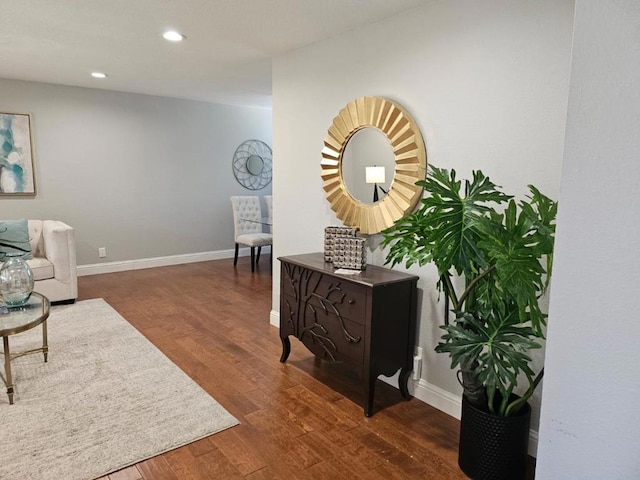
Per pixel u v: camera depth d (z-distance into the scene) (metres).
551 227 1.62
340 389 2.75
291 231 3.63
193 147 6.26
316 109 3.27
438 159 2.44
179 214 6.25
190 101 6.14
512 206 1.72
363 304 2.41
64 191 5.29
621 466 0.96
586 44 0.95
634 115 0.89
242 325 3.88
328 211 3.26
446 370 2.49
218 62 3.87
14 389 2.64
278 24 2.83
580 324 0.99
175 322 3.92
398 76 2.63
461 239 1.79
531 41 2.01
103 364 3.02
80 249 5.49
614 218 0.93
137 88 5.27
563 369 1.03
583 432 1.01
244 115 6.71
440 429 2.34
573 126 0.98
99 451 2.08
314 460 2.06
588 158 0.96
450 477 1.97
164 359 3.13
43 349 3.02
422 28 2.47
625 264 0.92
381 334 2.43
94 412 2.42
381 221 2.75
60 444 2.13
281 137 3.64
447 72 2.36
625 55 0.89
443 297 2.46
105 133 5.49
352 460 2.07
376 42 2.75
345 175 2.99
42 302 2.89
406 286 2.50
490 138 2.20
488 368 1.77
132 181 5.78
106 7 2.61
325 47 3.14
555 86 1.94
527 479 1.99
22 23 2.90
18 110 4.89
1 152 4.83
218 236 6.68
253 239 5.88
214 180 6.53
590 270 0.97
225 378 2.87
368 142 2.80
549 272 1.68
